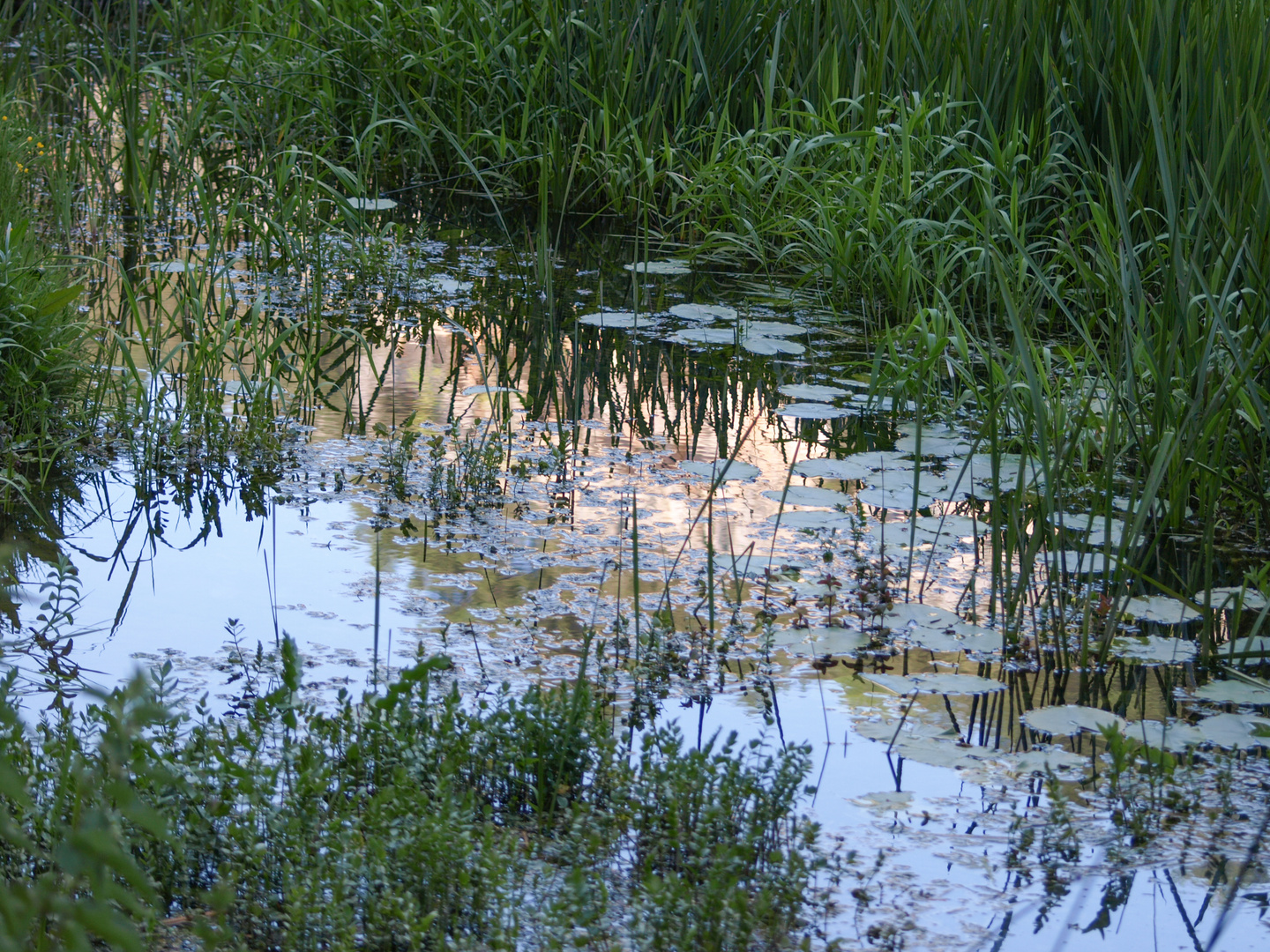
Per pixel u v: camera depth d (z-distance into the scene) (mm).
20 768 3223
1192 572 5250
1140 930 3182
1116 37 8328
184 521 5391
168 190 10359
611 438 6527
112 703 1999
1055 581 5059
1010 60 8875
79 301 7855
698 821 3404
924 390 7148
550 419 6766
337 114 12070
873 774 3832
